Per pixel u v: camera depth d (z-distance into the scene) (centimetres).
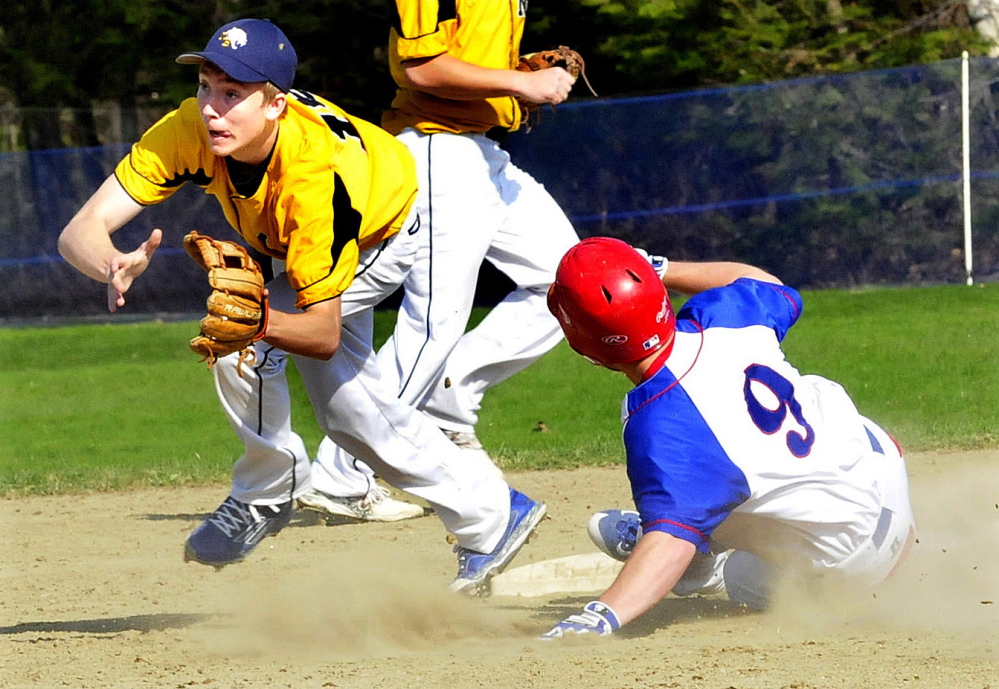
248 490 1548
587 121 5844
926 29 6875
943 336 4219
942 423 2945
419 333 1953
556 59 1952
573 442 3000
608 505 2327
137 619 1559
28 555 2055
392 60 1911
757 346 1234
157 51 7112
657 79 6569
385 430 1537
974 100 5606
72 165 5850
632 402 1176
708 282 1423
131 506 2520
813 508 1231
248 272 1238
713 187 5828
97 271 1370
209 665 1232
